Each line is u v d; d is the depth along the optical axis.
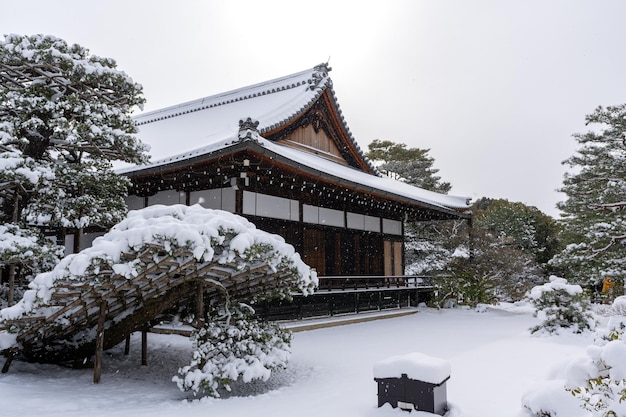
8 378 7.65
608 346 3.88
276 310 14.33
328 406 6.22
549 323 13.45
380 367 5.97
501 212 39.12
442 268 25.38
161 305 7.91
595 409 4.11
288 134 18.77
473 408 5.97
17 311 7.13
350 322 16.42
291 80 22.80
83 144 10.47
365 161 22.88
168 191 15.62
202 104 25.52
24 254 8.45
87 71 9.51
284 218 15.78
